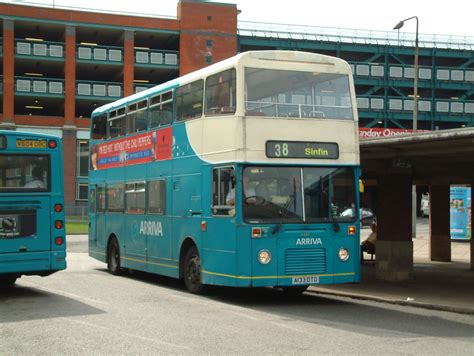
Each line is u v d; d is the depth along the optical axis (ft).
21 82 206.39
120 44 229.45
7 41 203.92
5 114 203.62
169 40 233.96
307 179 42.78
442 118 254.27
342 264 43.04
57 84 209.77
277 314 38.65
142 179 56.08
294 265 41.86
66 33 210.59
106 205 64.44
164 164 51.78
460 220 118.42
